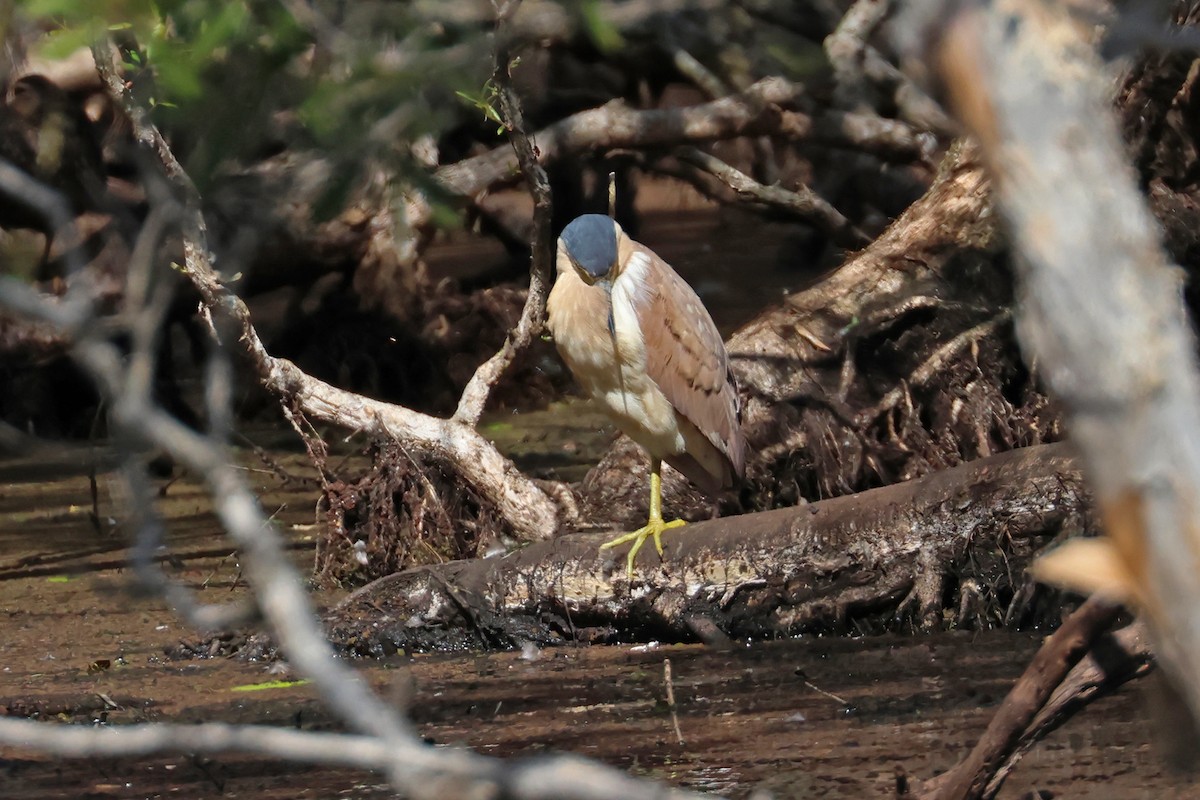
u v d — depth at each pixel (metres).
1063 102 2.13
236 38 3.58
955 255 14.95
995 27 2.13
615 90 21.19
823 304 14.77
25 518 15.66
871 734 8.76
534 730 9.23
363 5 3.72
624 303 11.52
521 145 12.09
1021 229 2.17
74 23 3.49
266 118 3.70
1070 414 2.24
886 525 11.52
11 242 8.60
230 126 3.69
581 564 11.60
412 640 11.52
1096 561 2.32
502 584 11.63
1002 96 2.14
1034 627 11.19
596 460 16.92
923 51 2.18
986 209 15.07
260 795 8.27
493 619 11.53
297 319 20.70
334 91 3.72
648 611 11.39
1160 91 13.71
